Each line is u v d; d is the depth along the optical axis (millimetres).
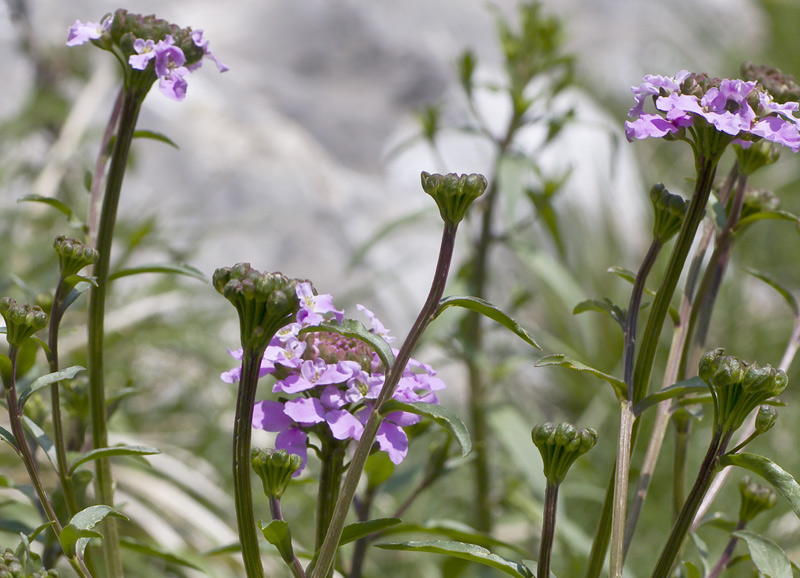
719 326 2098
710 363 784
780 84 843
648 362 810
